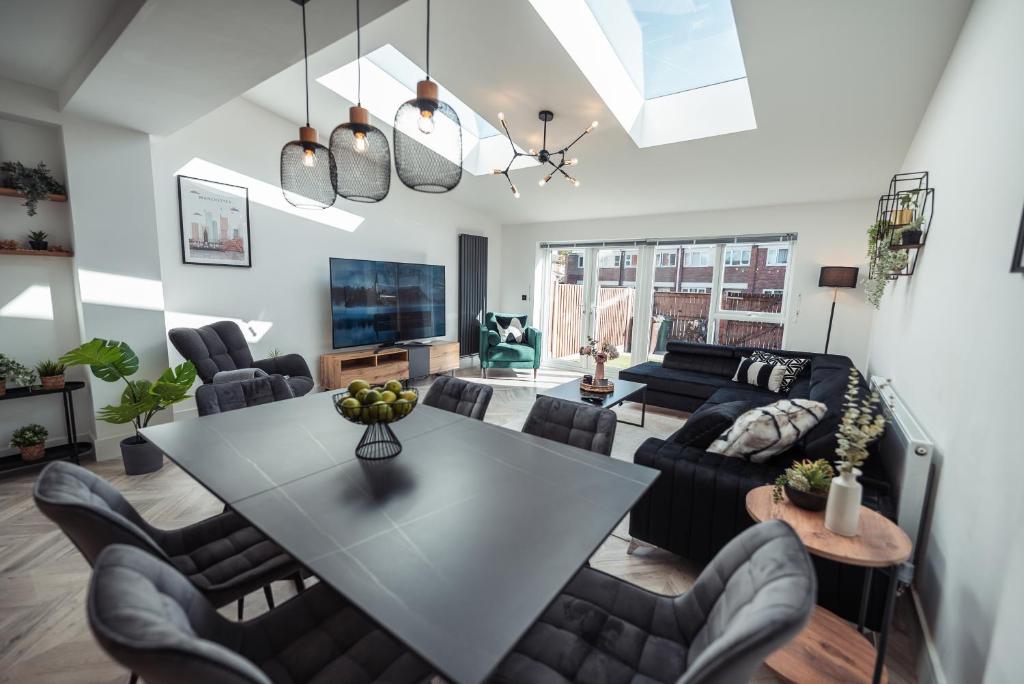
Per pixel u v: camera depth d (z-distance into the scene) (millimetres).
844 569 1689
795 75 2811
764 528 999
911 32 2338
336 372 4691
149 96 2648
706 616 1047
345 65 3533
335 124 4379
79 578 1978
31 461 2902
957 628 1390
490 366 6117
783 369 4230
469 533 1050
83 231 3008
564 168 4676
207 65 2291
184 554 1397
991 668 1142
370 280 5059
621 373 4965
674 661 1026
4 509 2502
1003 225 1465
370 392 1439
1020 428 1161
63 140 2900
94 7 2049
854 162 3680
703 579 1083
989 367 1421
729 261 5277
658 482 2092
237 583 1244
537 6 2494
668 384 4652
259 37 2041
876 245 3244
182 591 886
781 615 695
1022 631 1022
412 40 2805
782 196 4535
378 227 5316
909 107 2889
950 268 1990
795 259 4734
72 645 1632
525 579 893
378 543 1003
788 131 3418
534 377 6148
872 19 2314
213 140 3877
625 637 1092
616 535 2424
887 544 1336
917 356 2387
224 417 1892
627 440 3830
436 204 5980
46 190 2881
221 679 629
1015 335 1264
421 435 1695
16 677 1503
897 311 3064
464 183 5527
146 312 3318
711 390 4391
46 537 2258
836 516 1388
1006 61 1612
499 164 4965
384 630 758
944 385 1854
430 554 965
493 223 6887
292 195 1830
